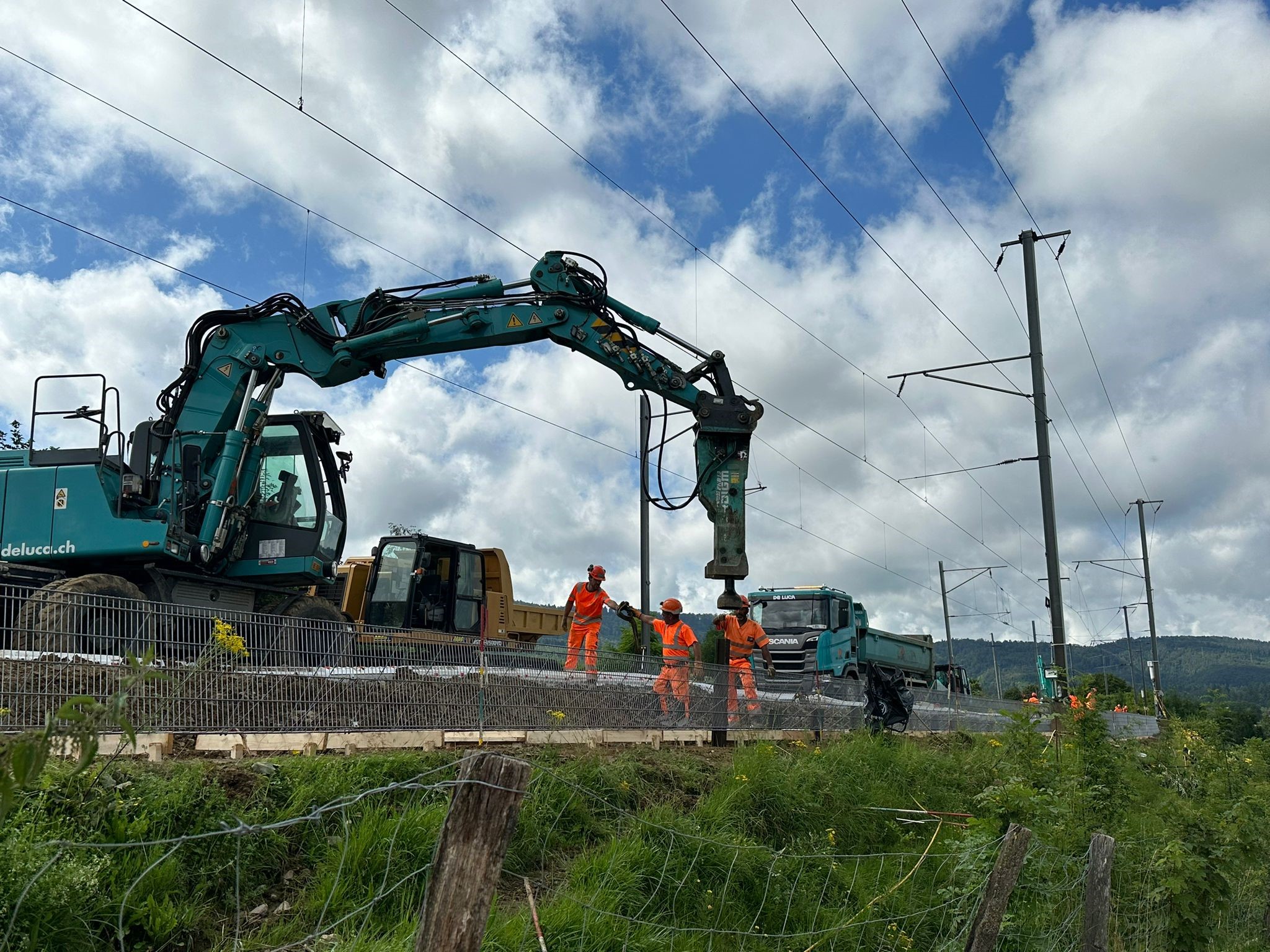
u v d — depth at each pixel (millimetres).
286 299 15070
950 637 49656
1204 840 10094
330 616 15664
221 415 14602
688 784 10414
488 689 10305
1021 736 10977
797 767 11766
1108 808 10828
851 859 10391
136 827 5973
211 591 14516
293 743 8414
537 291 14773
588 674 11617
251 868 6434
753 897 8750
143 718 7297
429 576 18594
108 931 5383
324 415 15922
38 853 5031
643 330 14938
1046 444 23812
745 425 14523
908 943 8836
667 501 14695
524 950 6305
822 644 26406
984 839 8516
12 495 13570
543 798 8570
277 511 15148
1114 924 9469
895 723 16500
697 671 13320
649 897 7918
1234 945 10945
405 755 8250
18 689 6707
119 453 13664
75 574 13812
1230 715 18406
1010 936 7902
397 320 14844
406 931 6145
